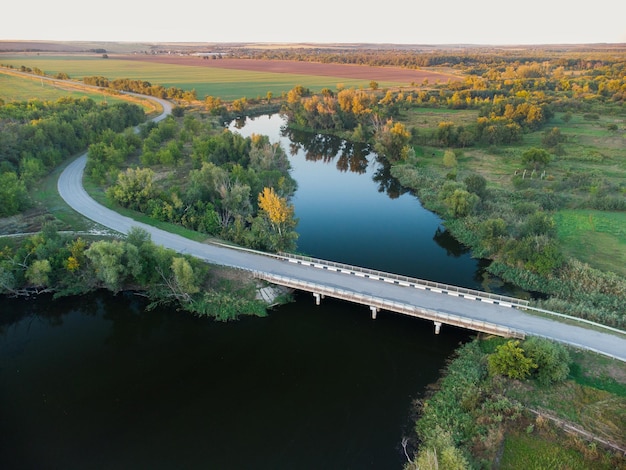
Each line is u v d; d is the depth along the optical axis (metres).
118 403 46.00
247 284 62.12
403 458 39.28
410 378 48.56
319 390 47.28
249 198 85.31
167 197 81.88
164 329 57.81
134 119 155.38
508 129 136.50
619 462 35.72
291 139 162.25
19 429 42.91
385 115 170.62
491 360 45.25
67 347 55.09
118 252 59.16
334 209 96.19
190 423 43.44
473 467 36.06
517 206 85.12
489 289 63.84
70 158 116.75
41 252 62.50
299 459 39.62
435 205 94.81
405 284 59.47
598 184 95.94
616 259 67.88
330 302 61.78
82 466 39.25
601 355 45.34
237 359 52.25
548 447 38.00
